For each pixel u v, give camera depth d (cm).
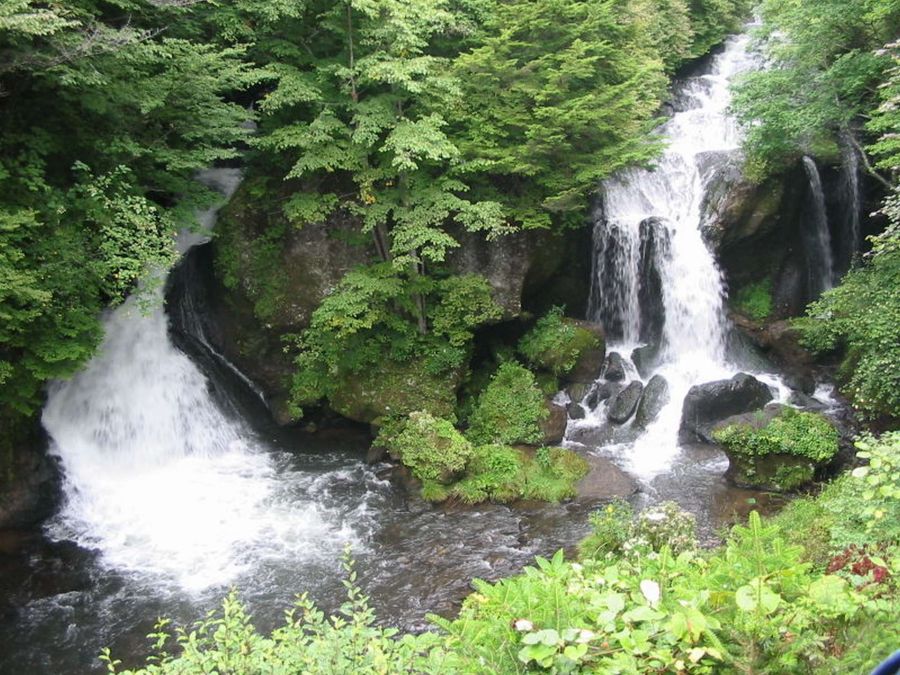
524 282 1655
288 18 1496
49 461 1299
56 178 1311
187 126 1388
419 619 985
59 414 1348
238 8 1434
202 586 1073
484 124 1572
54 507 1270
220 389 1592
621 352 1820
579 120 1546
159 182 1423
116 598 1046
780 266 1936
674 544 901
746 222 1809
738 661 368
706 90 2358
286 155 1593
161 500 1320
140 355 1492
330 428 1625
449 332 1552
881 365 1262
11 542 1183
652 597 396
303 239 1585
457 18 1644
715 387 1564
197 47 1323
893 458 581
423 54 1672
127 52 1189
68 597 1048
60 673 899
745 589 376
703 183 1856
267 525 1241
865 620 402
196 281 1658
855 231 1966
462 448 1365
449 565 1118
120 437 1412
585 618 410
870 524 616
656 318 1830
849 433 1436
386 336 1564
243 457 1509
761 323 1875
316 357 1541
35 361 1168
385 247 1581
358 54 1531
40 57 1098
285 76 1422
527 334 1725
